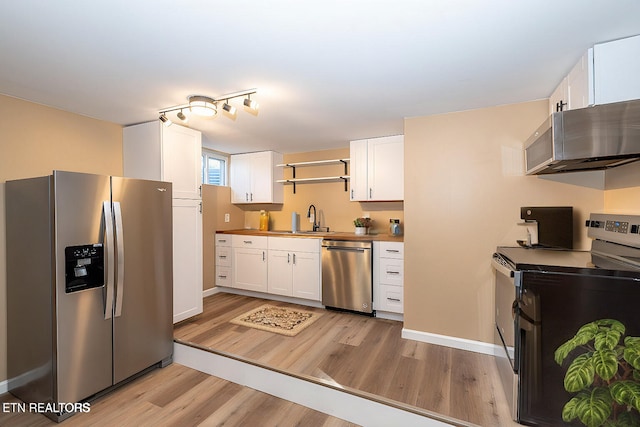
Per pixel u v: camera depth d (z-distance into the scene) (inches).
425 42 63.6
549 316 65.7
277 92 90.2
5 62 71.1
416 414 72.4
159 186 100.9
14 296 84.4
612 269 61.4
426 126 110.4
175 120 116.2
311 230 176.4
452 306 106.6
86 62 71.4
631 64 61.1
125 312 89.4
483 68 75.2
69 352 76.5
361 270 135.1
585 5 51.6
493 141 101.3
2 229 87.1
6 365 87.5
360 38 62.0
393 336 115.0
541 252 84.8
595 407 60.3
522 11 53.4
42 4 50.4
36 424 73.8
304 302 154.3
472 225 103.9
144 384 92.3
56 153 101.7
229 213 185.6
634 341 59.0
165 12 53.1
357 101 97.3
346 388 80.6
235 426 74.1
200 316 135.3
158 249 100.3
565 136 64.4
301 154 180.7
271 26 57.7
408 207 112.7
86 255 79.8
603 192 87.1
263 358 96.2
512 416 70.3
